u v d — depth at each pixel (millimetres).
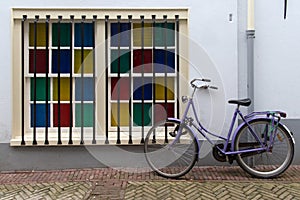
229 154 6922
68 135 7543
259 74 7480
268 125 6938
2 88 7320
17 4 7312
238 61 7461
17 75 7414
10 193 6266
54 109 7590
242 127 6934
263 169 7141
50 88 7590
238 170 7355
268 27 7465
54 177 7047
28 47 7547
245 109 7418
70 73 7441
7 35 7297
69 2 7340
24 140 7340
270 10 7457
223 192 6223
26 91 7555
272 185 6527
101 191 6301
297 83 7484
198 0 7379
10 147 7406
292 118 7508
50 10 7363
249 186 6480
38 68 7578
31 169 7445
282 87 7488
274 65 7480
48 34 7449
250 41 7391
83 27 7410
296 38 7465
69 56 7586
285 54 7480
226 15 7383
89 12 7383
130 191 6289
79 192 6281
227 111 7426
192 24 7387
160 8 7383
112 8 7363
